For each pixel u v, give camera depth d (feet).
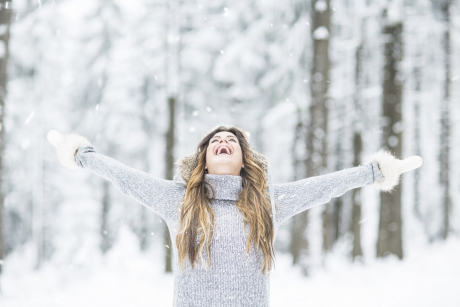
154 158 57.26
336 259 40.73
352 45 41.16
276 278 29.40
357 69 40.63
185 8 38.60
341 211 52.34
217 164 7.48
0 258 26.78
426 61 45.27
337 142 50.03
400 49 35.60
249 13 40.57
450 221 61.11
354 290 24.30
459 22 40.86
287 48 33.78
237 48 40.11
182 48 43.91
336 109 49.42
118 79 50.03
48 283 30.58
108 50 50.70
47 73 49.32
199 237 6.86
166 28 38.68
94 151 8.05
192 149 54.03
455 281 23.07
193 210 6.95
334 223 52.60
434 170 59.06
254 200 7.14
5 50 25.82
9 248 59.52
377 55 43.39
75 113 55.98
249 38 39.09
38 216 54.19
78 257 41.60
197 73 51.37
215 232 6.86
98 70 50.67
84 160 7.73
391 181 7.76
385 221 37.52
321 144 29.58
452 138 58.08
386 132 35.81
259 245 6.97
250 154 7.93
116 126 51.90
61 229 54.29
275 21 34.30
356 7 35.65
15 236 60.34
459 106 52.60
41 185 54.60
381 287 24.47
